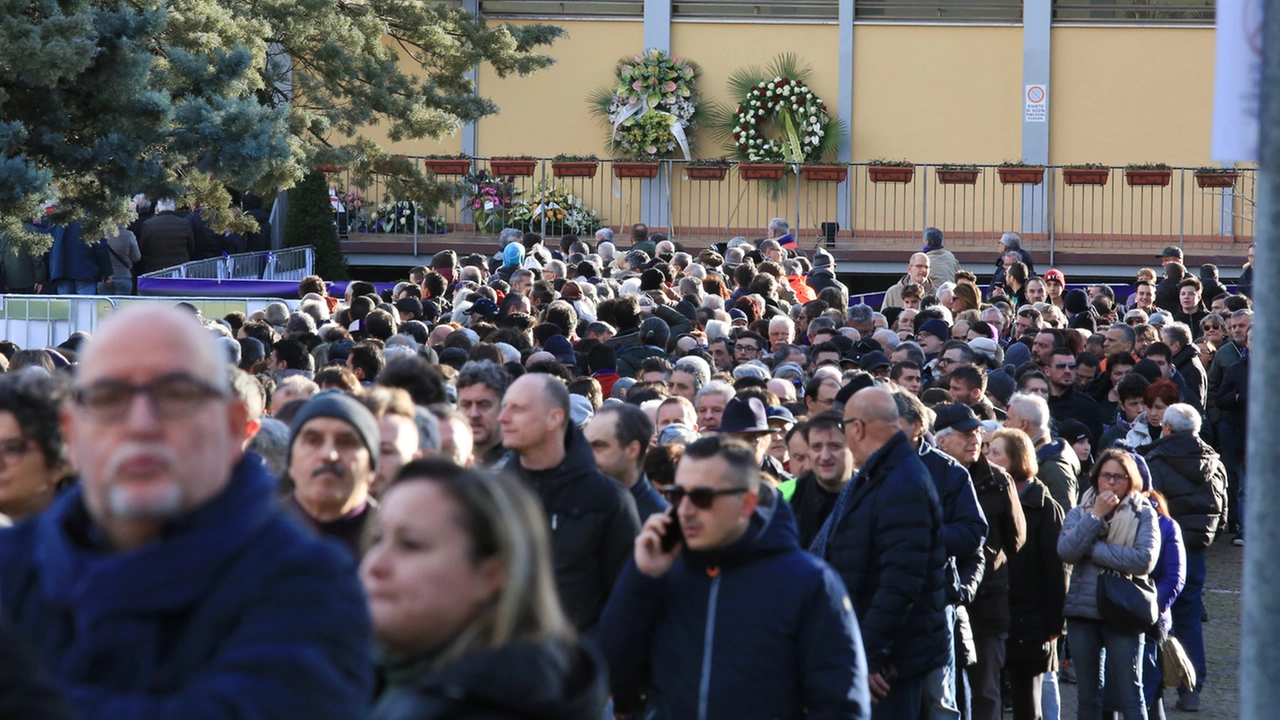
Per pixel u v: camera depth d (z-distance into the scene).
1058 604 15.05
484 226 51.78
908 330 26.98
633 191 54.91
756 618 8.39
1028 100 54.97
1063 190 54.94
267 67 40.72
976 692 14.78
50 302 27.30
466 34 45.91
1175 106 54.84
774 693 8.34
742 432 12.80
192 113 27.98
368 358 16.62
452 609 4.98
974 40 55.34
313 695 4.20
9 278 40.78
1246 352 27.44
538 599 5.05
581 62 55.47
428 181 45.75
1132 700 15.05
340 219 51.72
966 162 55.22
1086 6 54.97
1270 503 4.87
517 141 55.53
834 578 8.59
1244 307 31.78
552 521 10.34
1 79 26.28
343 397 8.42
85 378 4.38
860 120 55.38
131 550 4.43
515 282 28.91
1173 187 54.38
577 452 10.50
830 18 55.28
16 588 4.67
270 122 29.42
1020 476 15.12
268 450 10.05
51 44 25.14
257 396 10.35
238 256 42.03
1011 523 14.55
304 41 41.12
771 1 55.38
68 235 39.78
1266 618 4.88
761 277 29.66
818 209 55.00
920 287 31.45
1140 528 15.00
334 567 4.47
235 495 4.54
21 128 25.95
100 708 4.13
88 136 27.98
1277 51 4.73
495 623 4.96
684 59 55.09
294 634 4.27
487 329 22.02
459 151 55.38
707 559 8.59
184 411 4.39
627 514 10.41
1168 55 54.84
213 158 28.70
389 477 9.21
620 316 23.11
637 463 11.62
